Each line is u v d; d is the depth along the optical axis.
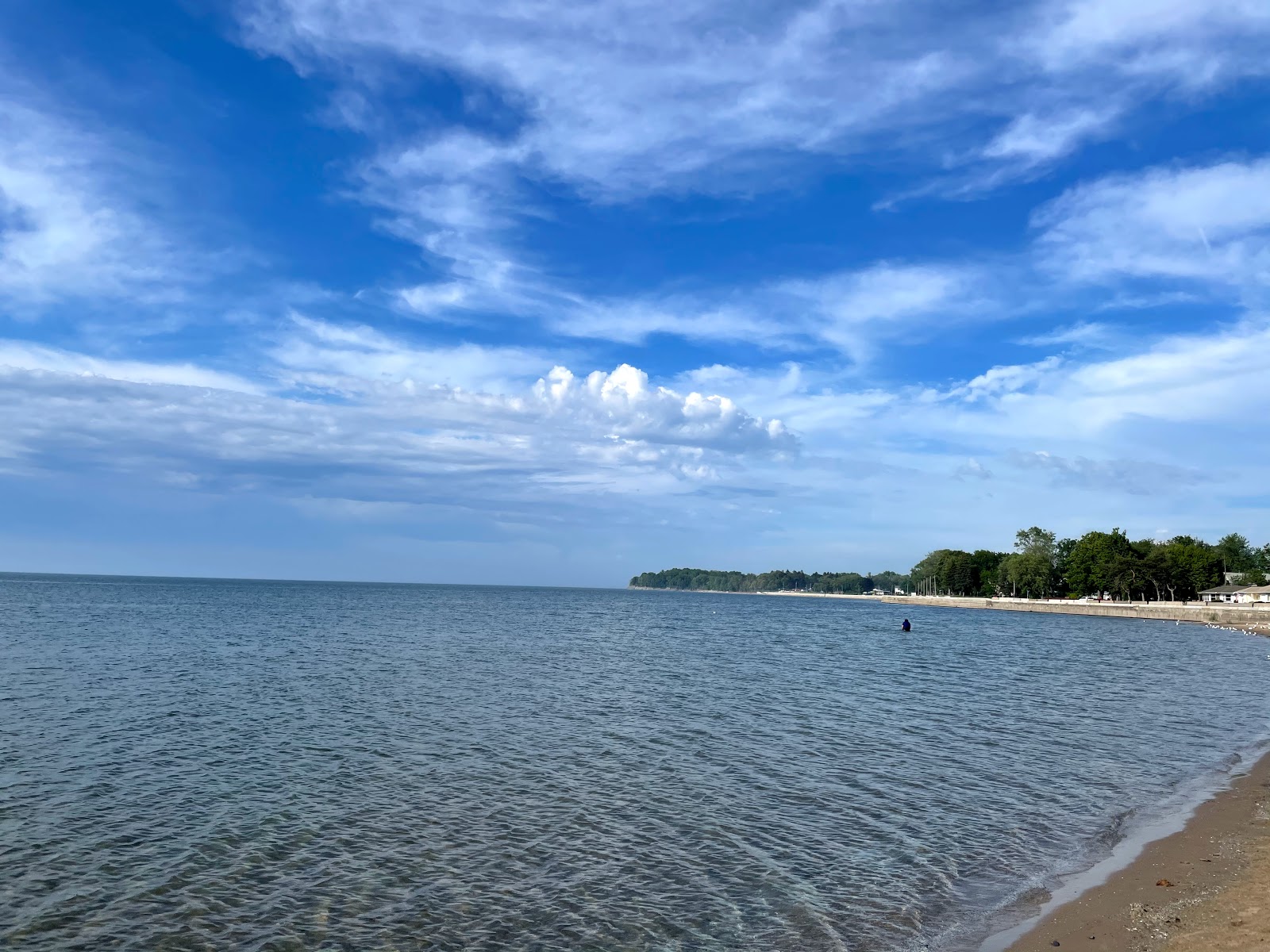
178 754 26.03
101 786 22.30
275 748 27.08
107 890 15.59
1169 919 14.27
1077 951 13.20
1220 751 29.00
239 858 17.36
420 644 66.50
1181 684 50.09
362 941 13.80
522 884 16.25
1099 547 199.50
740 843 18.75
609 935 14.20
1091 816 20.94
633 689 42.28
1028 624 140.12
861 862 17.62
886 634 102.06
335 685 41.16
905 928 14.47
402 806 20.98
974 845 18.75
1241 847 18.17
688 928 14.48
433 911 14.99
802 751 27.97
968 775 25.03
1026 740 30.56
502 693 39.91
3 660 48.50
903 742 29.88
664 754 27.12
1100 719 35.88
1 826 18.86
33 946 13.31
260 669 47.41
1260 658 71.50
